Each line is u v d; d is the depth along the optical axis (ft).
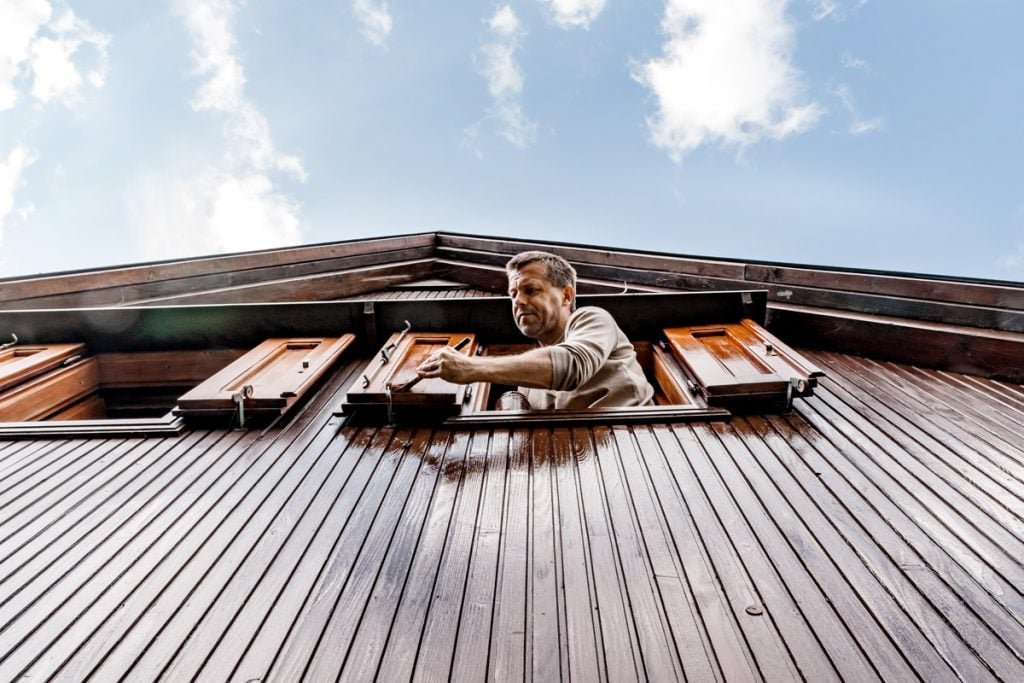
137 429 8.38
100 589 5.05
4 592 5.07
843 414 8.30
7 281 16.06
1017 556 5.04
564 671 3.99
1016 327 10.79
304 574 5.13
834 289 14.17
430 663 4.11
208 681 4.03
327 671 4.08
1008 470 6.56
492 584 4.90
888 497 6.04
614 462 6.95
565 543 5.42
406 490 6.52
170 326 12.16
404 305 12.11
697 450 7.18
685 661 4.02
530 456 7.20
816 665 3.95
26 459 7.68
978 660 3.97
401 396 8.32
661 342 11.54
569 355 7.63
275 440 8.02
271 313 12.14
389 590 4.88
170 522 6.06
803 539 5.37
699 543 5.35
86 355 12.11
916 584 4.72
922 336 11.18
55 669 4.19
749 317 11.71
